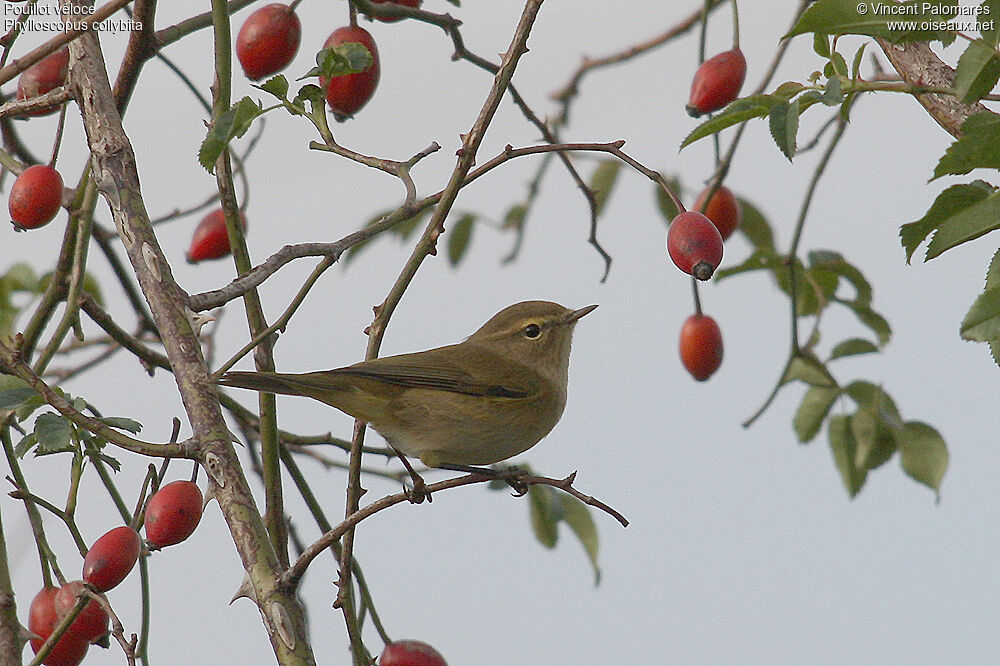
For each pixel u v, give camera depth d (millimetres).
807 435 10898
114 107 7801
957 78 6594
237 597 6730
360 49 7441
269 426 8195
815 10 6699
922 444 10617
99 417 7785
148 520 6984
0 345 6738
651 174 7836
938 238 6500
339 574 7836
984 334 6168
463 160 7902
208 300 7207
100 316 9109
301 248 7523
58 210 8477
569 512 10266
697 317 10297
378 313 8188
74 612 6754
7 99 9812
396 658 8430
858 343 10758
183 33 8922
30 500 7547
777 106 6793
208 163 7461
